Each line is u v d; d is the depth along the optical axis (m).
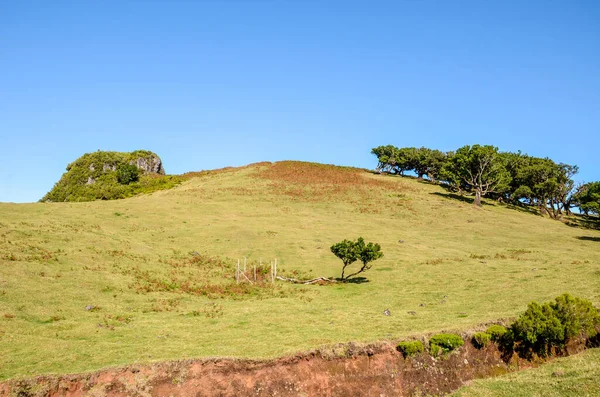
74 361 19.58
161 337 23.48
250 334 24.23
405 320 27.02
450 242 56.12
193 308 30.34
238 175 101.06
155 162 123.50
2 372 18.14
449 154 110.38
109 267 36.75
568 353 23.22
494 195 95.75
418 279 39.59
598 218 84.56
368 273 42.66
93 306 27.95
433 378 20.95
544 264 43.00
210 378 19.08
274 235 55.41
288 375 19.69
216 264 43.66
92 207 60.31
